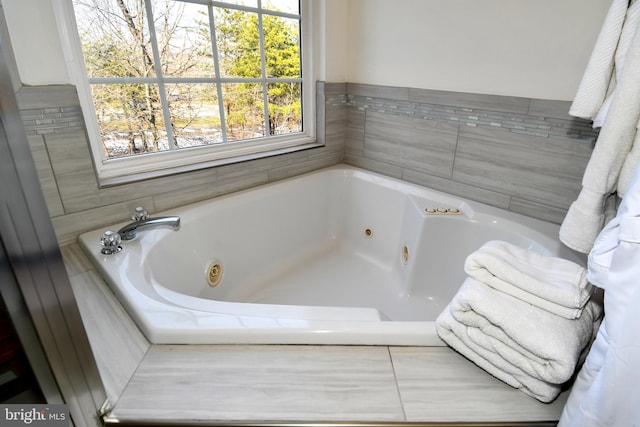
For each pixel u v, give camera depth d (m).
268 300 1.57
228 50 1.53
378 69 1.74
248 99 1.66
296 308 0.87
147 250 1.14
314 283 1.69
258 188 1.64
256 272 1.65
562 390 0.70
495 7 1.28
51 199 1.13
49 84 1.05
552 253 1.18
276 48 1.69
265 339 0.79
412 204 1.60
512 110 1.34
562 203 1.30
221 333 0.79
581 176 1.24
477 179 1.51
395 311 1.52
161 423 0.63
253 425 0.63
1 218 0.38
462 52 1.42
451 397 0.68
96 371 0.60
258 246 1.64
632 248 0.44
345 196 1.93
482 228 1.41
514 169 1.39
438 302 1.52
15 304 0.42
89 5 1.16
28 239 0.42
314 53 1.79
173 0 1.33
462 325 0.73
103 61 1.23
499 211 1.44
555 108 1.23
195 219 1.38
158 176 1.35
